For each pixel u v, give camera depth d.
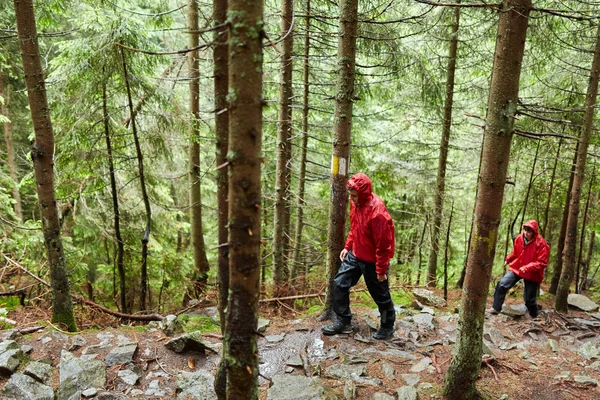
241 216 2.13
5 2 7.97
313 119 10.07
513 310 6.46
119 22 5.66
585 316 6.66
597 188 8.81
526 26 2.96
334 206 5.14
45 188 4.71
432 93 8.19
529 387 4.10
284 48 7.10
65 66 5.75
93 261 9.39
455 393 3.63
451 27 8.49
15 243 7.30
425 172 10.06
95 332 4.93
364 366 4.34
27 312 5.69
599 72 6.24
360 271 4.85
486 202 3.20
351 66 4.72
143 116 6.39
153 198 7.85
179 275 8.59
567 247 6.63
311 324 5.39
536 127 8.09
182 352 4.51
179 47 10.19
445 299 7.45
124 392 3.80
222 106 2.55
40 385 3.71
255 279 2.25
